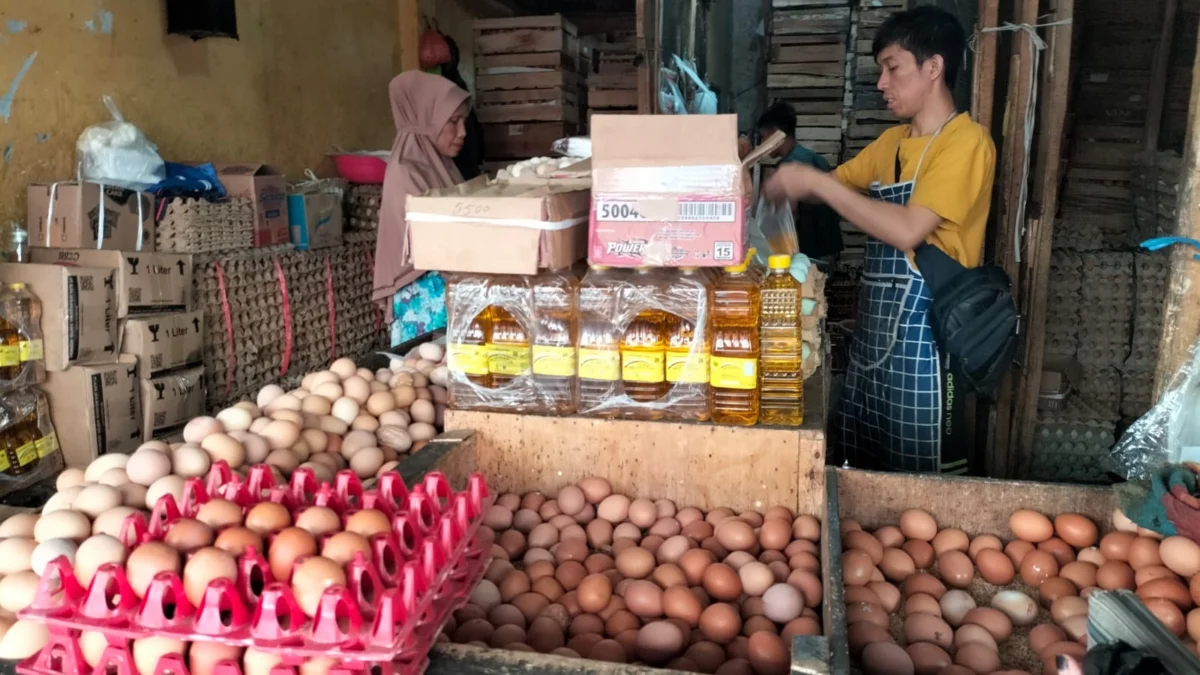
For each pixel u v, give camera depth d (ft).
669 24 13.91
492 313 6.52
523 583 5.24
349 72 16.44
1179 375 5.80
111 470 5.49
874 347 8.96
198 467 5.63
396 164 11.17
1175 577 5.09
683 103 14.19
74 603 3.60
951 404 8.80
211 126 12.67
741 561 5.48
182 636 3.40
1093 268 12.59
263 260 11.67
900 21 8.13
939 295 8.00
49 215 9.34
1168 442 5.86
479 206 5.68
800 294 6.31
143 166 10.17
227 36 12.02
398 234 11.20
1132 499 5.49
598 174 5.61
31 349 8.58
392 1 17.97
